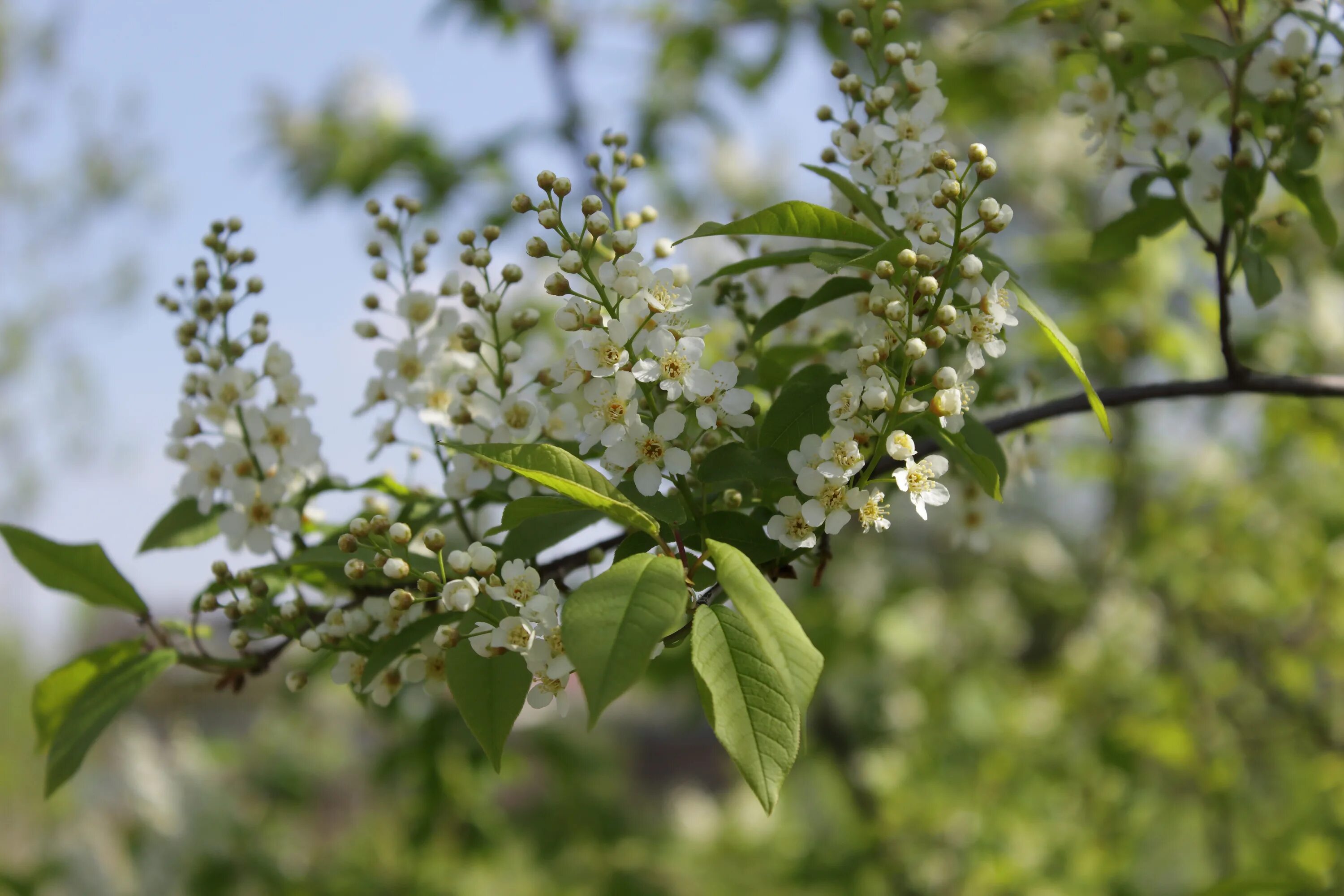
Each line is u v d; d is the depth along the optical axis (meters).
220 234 2.20
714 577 1.50
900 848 5.93
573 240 1.61
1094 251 2.47
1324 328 4.75
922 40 5.26
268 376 2.16
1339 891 4.36
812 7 4.76
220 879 5.96
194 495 2.17
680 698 5.84
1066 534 7.18
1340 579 5.84
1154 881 6.07
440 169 5.18
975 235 1.75
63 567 2.05
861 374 1.66
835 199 2.11
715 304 2.34
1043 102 5.45
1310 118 2.34
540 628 1.54
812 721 6.28
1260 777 6.48
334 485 2.26
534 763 5.60
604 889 5.39
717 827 7.72
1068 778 6.36
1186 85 4.17
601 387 1.58
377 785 4.69
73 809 6.70
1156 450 5.93
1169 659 6.69
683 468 1.57
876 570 6.25
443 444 1.51
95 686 1.99
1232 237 4.37
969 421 2.12
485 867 5.58
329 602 2.21
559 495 1.62
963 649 7.18
